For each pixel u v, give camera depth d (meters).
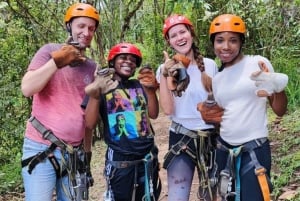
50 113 3.25
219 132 3.44
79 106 3.32
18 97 6.82
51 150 3.23
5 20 6.86
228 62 3.23
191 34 3.54
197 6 6.08
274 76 2.97
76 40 3.28
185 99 3.59
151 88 3.61
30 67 3.20
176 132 3.65
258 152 3.13
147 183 3.54
